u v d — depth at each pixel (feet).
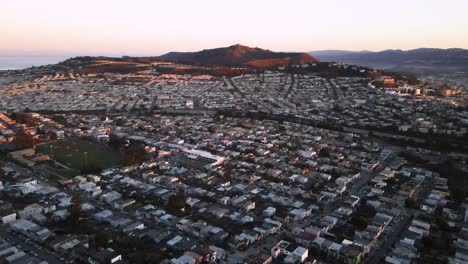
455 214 470.80
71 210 428.15
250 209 484.74
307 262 361.10
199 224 425.69
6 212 431.84
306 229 422.41
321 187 564.30
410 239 405.39
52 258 358.02
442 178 606.96
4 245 366.02
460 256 375.25
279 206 498.69
